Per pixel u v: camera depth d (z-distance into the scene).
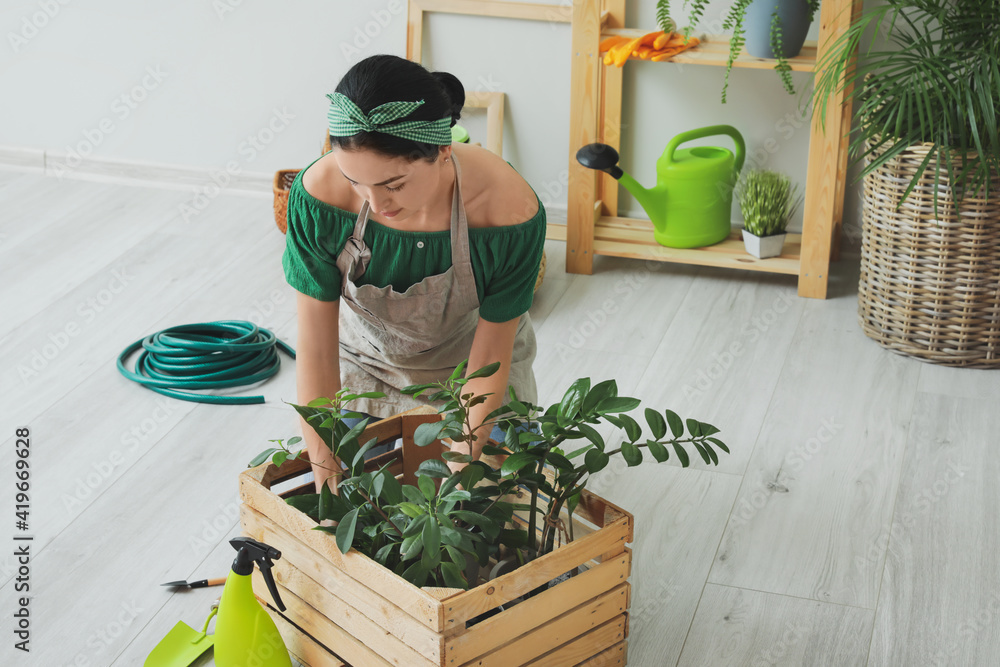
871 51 2.94
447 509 1.33
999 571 1.90
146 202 3.74
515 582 1.34
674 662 1.69
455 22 3.40
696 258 3.10
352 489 1.49
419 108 1.29
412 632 1.33
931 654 1.70
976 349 2.62
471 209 1.58
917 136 2.47
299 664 1.62
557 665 1.46
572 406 1.40
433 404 1.90
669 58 2.88
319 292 1.62
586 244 3.18
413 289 1.64
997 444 2.30
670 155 3.05
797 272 3.01
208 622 1.70
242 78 3.66
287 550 1.52
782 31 2.79
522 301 1.66
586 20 2.93
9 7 3.71
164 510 2.08
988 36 2.45
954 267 2.53
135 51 3.70
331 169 1.55
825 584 1.88
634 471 2.22
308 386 1.68
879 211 2.62
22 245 3.35
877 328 2.74
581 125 3.05
